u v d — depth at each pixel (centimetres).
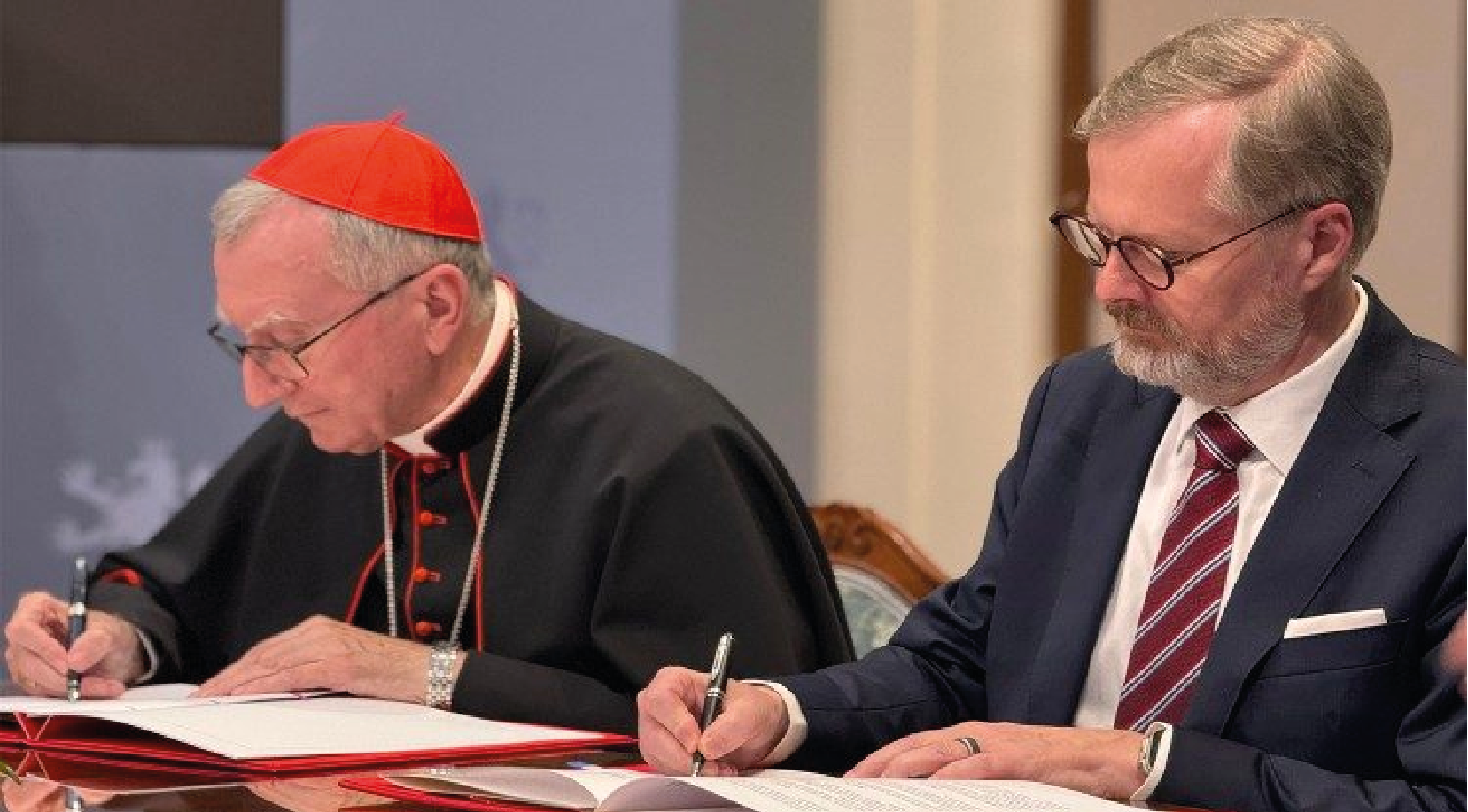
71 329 762
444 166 396
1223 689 301
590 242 756
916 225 718
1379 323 314
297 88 755
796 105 737
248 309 376
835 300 732
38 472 762
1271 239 298
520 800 270
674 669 307
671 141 750
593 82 754
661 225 751
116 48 537
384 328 384
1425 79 588
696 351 750
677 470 400
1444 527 295
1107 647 324
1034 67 689
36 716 329
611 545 395
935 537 717
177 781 295
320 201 379
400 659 368
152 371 763
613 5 753
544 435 412
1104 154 304
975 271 706
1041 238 691
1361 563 300
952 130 710
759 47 741
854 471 730
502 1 755
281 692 364
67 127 536
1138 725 314
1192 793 280
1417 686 296
